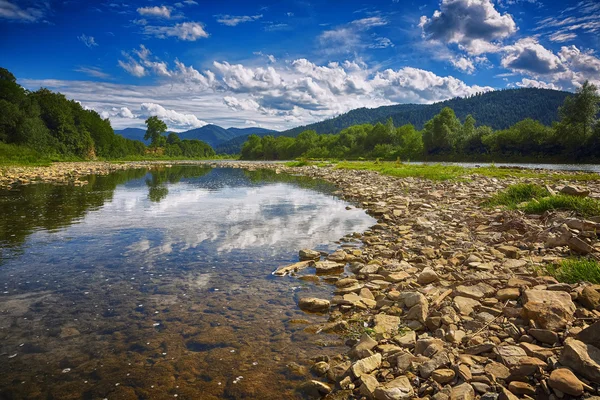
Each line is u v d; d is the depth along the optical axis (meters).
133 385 3.63
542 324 4.14
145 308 5.45
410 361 3.77
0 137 61.66
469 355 3.82
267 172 45.19
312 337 4.62
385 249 8.69
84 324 4.92
